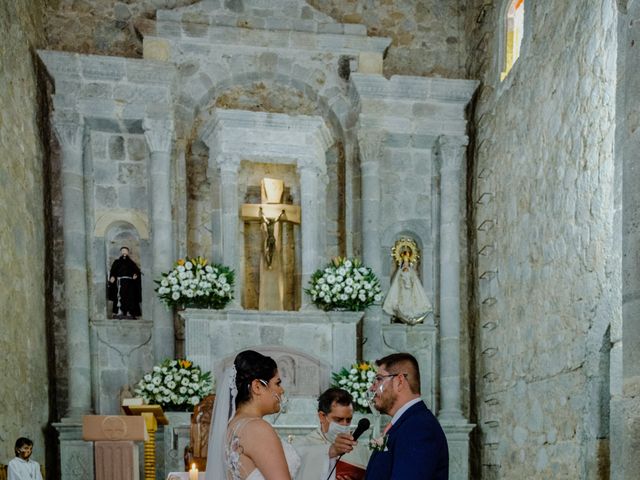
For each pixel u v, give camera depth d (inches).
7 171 332.2
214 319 376.8
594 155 279.9
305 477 159.3
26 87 370.3
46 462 367.6
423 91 416.5
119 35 418.0
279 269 409.1
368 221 408.5
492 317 388.5
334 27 425.1
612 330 256.1
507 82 379.9
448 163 422.0
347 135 430.3
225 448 129.1
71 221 386.9
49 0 413.7
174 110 411.8
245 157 400.2
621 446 129.6
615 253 256.1
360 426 155.4
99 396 390.0
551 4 327.9
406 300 415.8
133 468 244.4
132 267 402.3
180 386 357.1
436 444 135.0
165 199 393.7
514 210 363.3
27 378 344.5
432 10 450.9
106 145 408.8
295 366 383.6
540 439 321.4
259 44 418.3
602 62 276.1
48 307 386.3
